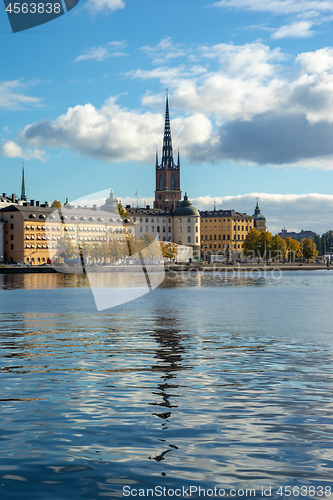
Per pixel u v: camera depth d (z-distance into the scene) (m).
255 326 43.44
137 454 14.79
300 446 15.36
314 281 140.75
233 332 39.50
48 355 29.70
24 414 18.31
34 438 15.98
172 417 17.97
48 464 14.14
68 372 25.17
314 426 17.06
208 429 16.77
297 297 80.12
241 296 82.31
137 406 19.28
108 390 21.64
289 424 17.27
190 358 28.80
